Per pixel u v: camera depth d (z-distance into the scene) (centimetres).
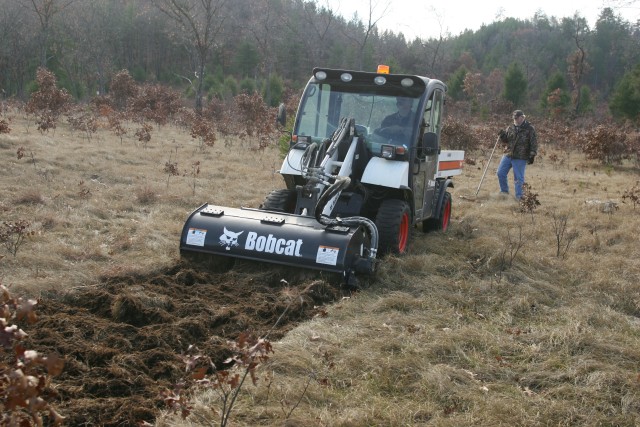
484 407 383
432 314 537
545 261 714
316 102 731
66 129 1708
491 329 518
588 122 3584
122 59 5978
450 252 738
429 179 787
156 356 415
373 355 438
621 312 593
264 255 577
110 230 737
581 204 1120
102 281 560
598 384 416
